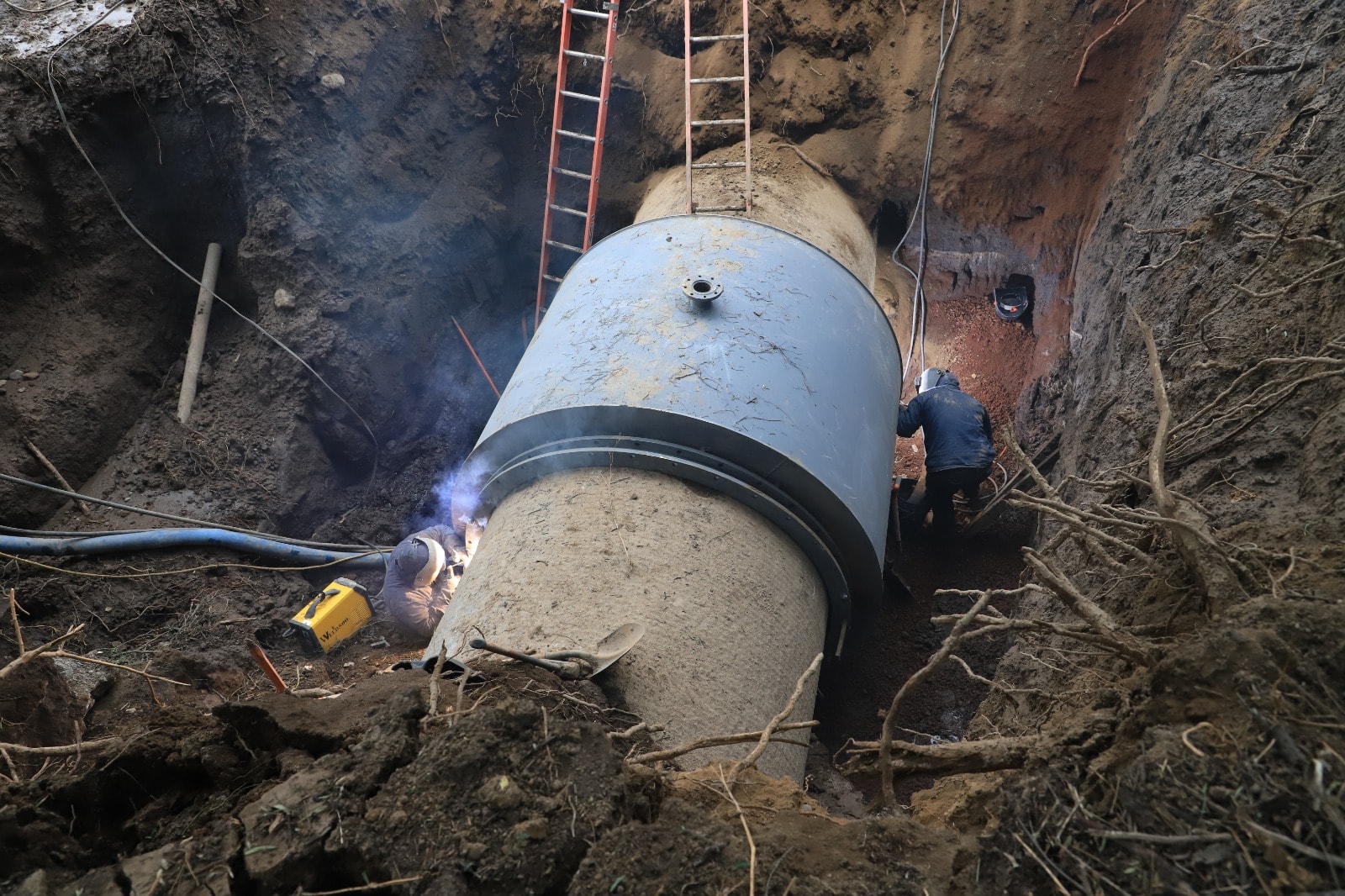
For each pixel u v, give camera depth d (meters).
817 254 5.83
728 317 5.14
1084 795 2.32
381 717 2.83
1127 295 6.43
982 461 7.43
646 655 4.02
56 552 6.59
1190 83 6.80
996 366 9.25
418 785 2.57
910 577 7.55
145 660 6.08
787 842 2.59
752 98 8.48
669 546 4.43
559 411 4.85
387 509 8.22
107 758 3.03
